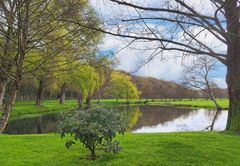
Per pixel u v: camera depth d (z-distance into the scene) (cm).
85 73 5581
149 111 6831
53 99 10250
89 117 968
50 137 1451
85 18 1345
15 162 1016
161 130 3584
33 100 8500
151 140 1295
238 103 1549
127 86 10344
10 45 1822
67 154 1105
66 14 1389
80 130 938
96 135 933
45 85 6344
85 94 6241
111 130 949
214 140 1323
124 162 984
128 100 11062
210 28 856
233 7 987
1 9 1593
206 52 1081
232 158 1080
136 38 876
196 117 5294
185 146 1192
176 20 859
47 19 1611
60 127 973
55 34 1880
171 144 1216
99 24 1273
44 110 5975
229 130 1566
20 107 5966
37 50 2289
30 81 5572
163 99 12512
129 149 1141
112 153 1072
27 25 1521
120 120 1011
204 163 1014
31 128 3756
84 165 963
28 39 1609
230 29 1055
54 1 1591
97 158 1026
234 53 1424
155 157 1047
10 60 1658
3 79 3325
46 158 1060
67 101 9531
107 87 10375
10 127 3800
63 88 7825
